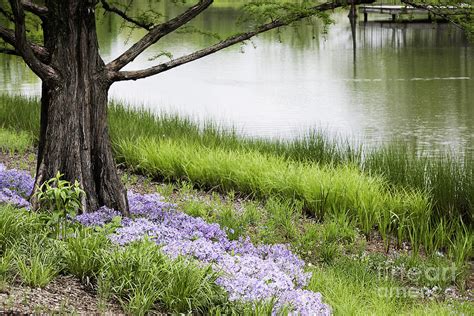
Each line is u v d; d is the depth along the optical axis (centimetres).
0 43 1087
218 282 665
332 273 850
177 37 5575
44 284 637
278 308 636
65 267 684
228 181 1309
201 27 5453
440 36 5212
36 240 705
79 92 940
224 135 1622
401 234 1045
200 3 1004
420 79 3372
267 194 1238
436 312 744
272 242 992
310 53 4625
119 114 1744
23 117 1778
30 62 906
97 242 706
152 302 627
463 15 1033
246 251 868
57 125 937
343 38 5378
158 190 1284
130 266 661
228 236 977
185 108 2794
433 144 2002
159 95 3162
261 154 1475
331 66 3994
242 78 3659
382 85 3253
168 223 946
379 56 4291
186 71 3962
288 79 3566
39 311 578
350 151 1464
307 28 6081
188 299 630
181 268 659
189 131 1642
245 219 1062
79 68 940
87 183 938
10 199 923
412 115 2512
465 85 3153
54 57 938
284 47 5031
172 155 1397
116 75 963
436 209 1145
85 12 937
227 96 3088
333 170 1259
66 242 718
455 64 3828
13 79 3297
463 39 4953
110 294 643
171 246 752
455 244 1021
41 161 948
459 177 1166
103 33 5775
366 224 1083
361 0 1018
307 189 1180
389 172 1291
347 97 2961
